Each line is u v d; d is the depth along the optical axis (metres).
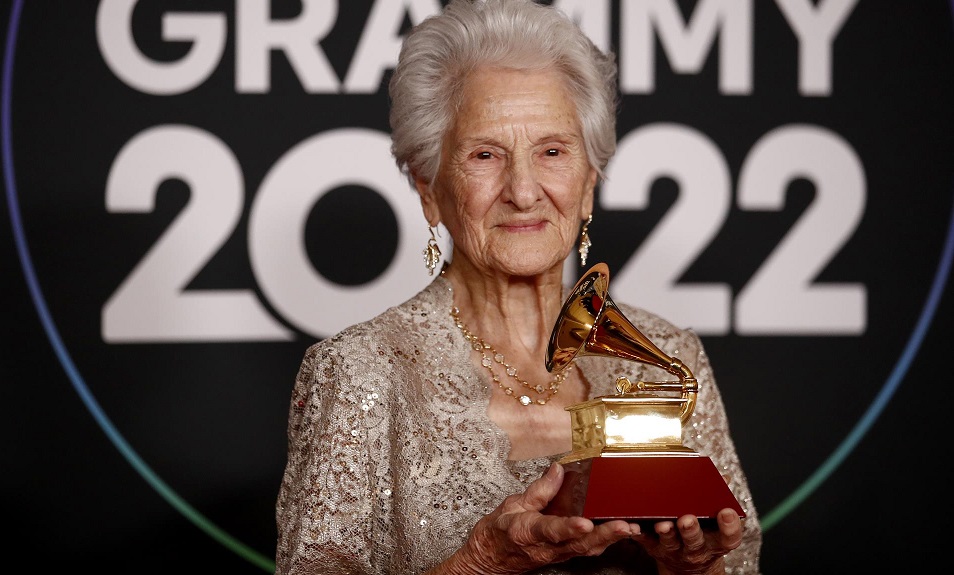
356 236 5.24
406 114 3.00
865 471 5.28
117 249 5.14
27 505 5.04
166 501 5.12
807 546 5.26
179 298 5.16
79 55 5.16
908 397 5.30
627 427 2.50
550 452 2.91
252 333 5.20
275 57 5.24
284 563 2.80
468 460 2.85
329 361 2.90
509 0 2.97
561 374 3.02
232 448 5.16
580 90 2.96
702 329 5.28
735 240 5.30
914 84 5.35
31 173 5.11
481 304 3.04
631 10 5.30
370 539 2.81
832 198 5.32
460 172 2.93
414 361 2.94
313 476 2.80
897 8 5.35
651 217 5.28
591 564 2.81
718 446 3.12
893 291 5.30
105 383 5.11
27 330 5.08
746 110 5.32
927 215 5.33
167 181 5.18
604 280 2.60
